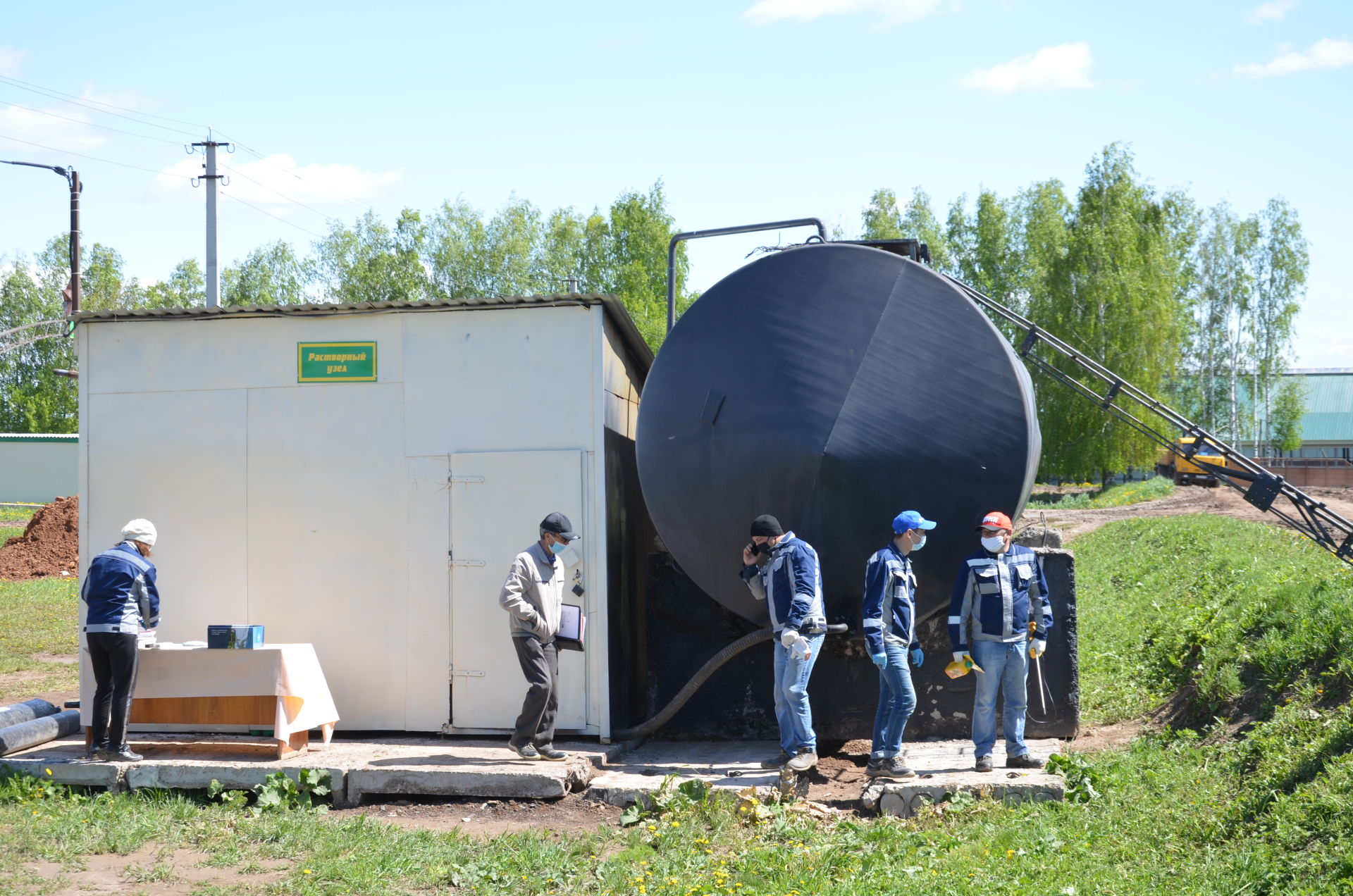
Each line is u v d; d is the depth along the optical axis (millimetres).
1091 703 9414
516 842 6098
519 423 8297
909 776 6793
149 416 8648
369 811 6996
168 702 7934
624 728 8562
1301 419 70438
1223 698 7949
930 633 8234
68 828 6273
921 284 7426
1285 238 60094
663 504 7785
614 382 8719
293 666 7598
